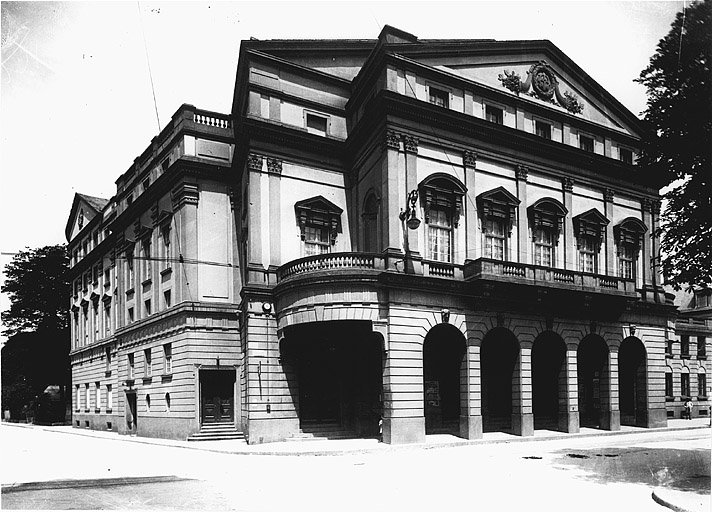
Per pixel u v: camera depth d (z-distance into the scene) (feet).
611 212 107.24
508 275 85.61
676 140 48.44
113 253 139.95
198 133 104.12
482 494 42.34
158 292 110.52
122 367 126.72
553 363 104.22
